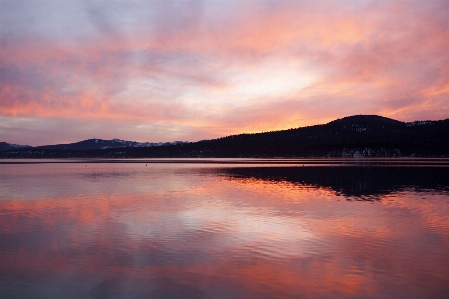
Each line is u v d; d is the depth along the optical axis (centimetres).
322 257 1152
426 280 960
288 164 8256
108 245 1301
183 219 1739
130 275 1013
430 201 2264
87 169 6794
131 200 2381
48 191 2922
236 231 1489
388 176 4244
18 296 884
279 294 886
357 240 1343
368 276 993
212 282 961
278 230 1502
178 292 902
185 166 7856
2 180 4088
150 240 1364
